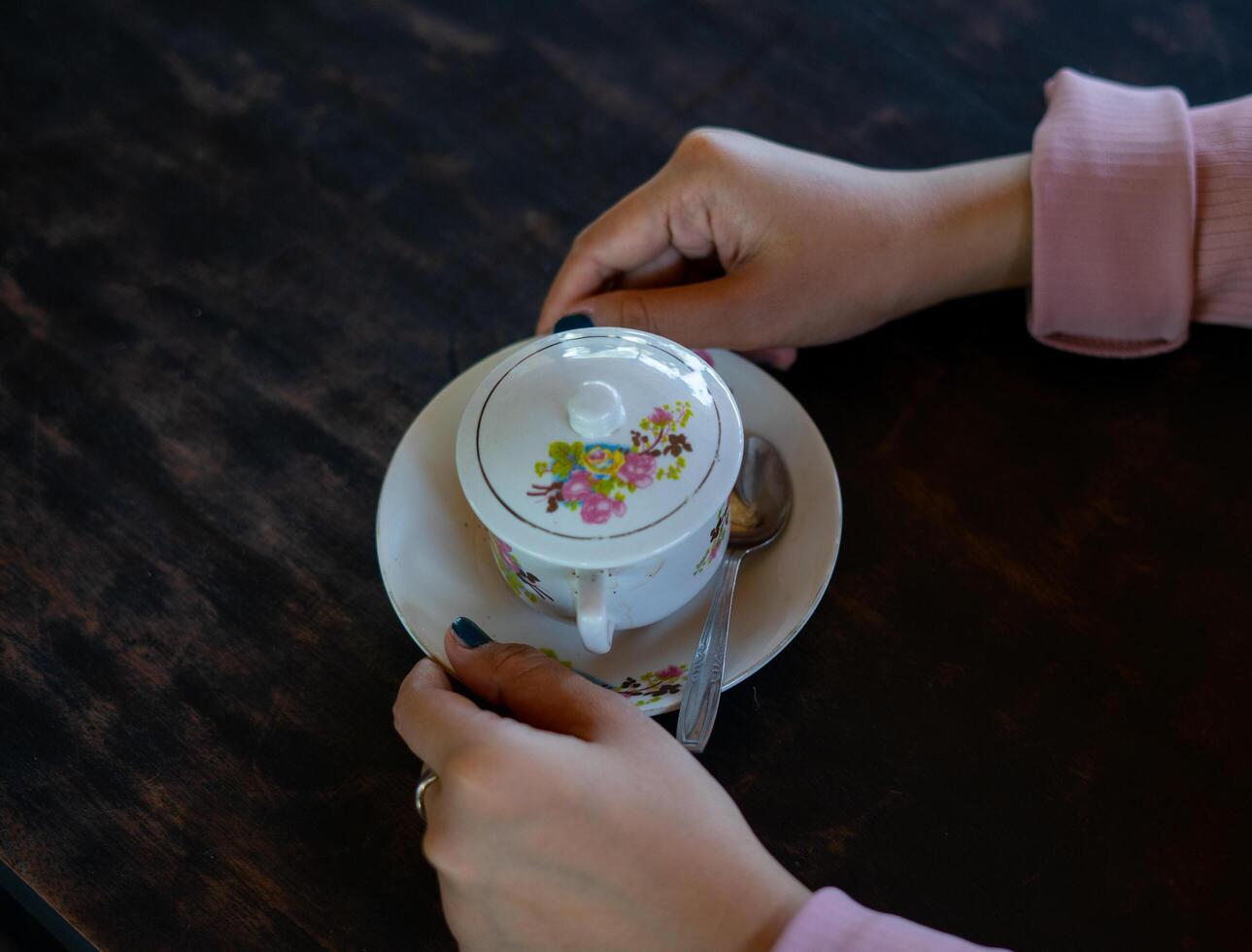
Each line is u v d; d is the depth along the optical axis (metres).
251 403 0.49
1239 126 0.48
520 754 0.35
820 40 0.59
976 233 0.49
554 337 0.41
